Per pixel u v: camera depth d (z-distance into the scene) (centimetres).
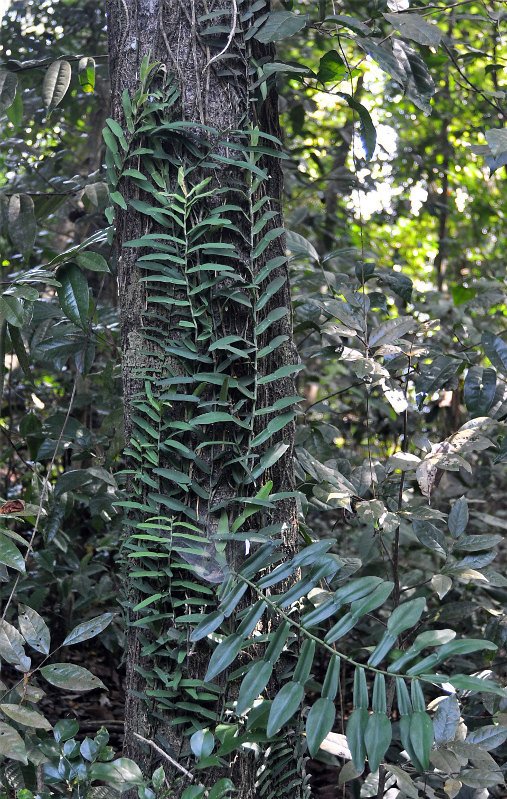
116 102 153
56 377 330
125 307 151
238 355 145
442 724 147
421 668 112
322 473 181
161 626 143
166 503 143
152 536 139
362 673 116
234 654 124
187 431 145
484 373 191
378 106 401
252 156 149
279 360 156
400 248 549
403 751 175
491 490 311
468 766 171
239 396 148
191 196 146
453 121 445
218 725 135
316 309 235
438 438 307
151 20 148
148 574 141
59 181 267
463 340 265
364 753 110
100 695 264
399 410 190
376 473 199
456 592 253
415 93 173
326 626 245
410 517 176
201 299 146
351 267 312
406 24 159
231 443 143
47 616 274
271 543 138
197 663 142
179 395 142
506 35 362
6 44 307
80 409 296
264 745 146
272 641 126
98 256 163
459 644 111
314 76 167
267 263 150
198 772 141
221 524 143
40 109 286
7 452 250
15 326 167
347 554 292
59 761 145
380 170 353
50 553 237
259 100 154
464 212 506
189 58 148
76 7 324
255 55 155
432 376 203
